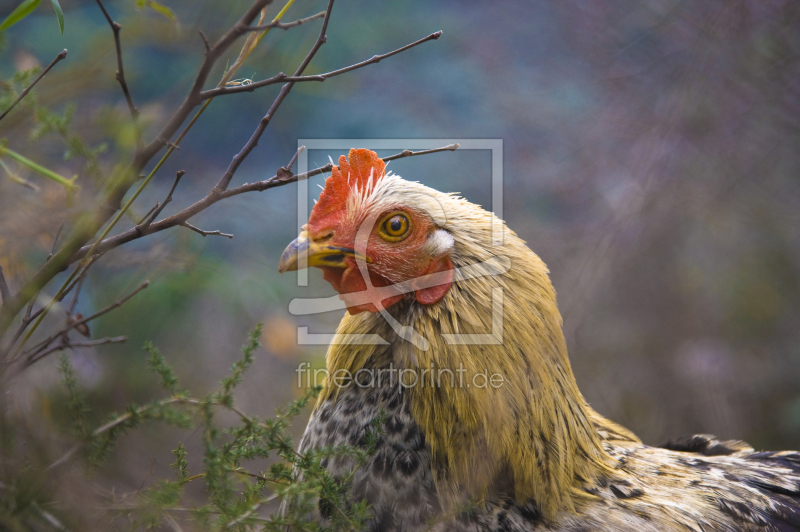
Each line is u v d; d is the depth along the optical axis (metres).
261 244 14.29
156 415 5.50
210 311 12.93
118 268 10.99
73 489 5.38
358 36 17.69
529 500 7.09
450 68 19.25
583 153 17.58
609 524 7.18
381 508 6.98
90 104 8.69
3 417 5.43
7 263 7.34
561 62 19.12
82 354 10.35
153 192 13.15
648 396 15.31
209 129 15.17
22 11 5.66
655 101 17.20
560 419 7.37
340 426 7.32
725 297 16.45
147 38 9.50
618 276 16.09
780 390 15.18
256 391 12.55
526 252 7.62
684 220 16.36
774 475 8.81
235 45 10.21
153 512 5.60
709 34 16.11
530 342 7.22
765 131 16.42
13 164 6.62
